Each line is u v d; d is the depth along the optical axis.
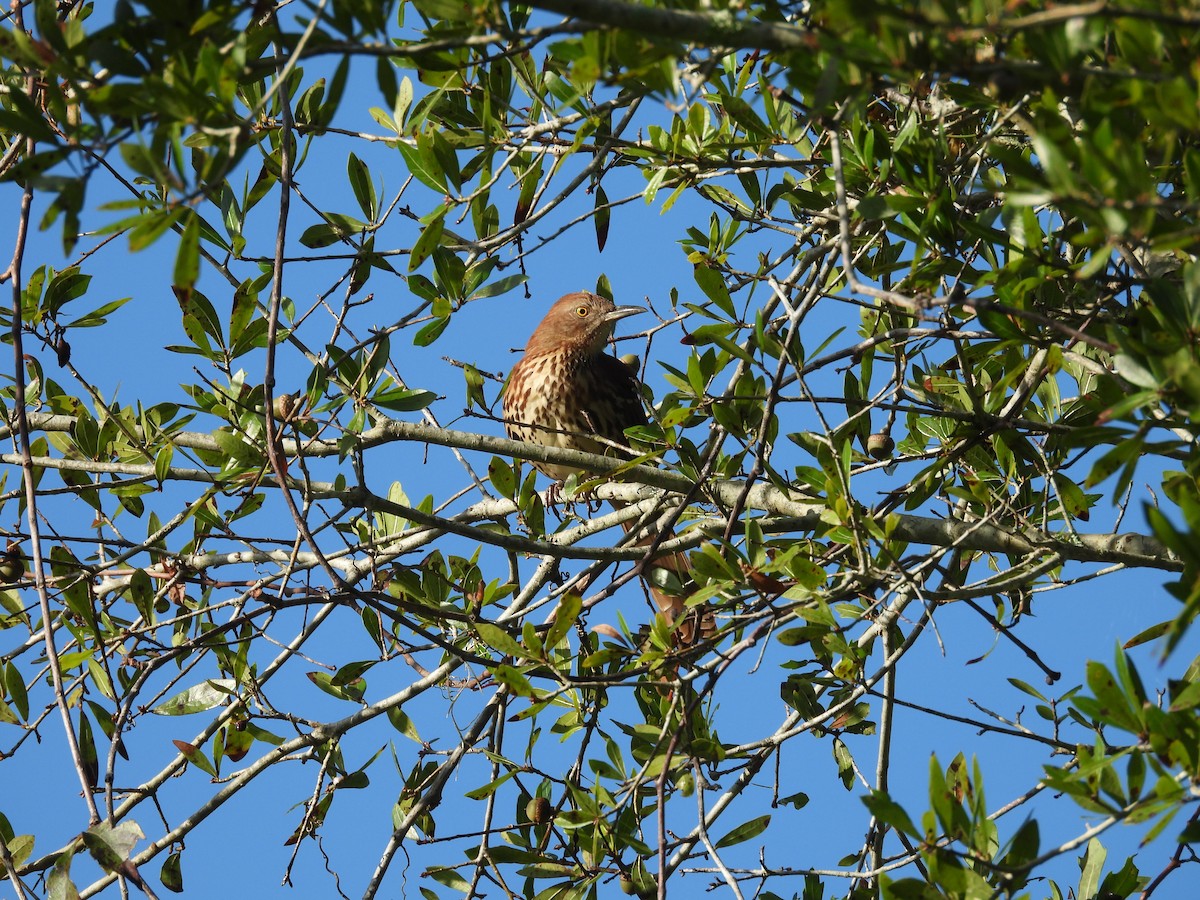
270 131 8.93
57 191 5.61
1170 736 5.82
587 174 8.90
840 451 8.62
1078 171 5.45
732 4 6.17
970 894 6.03
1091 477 5.91
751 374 8.92
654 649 8.00
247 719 9.73
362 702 10.16
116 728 8.55
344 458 8.78
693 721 9.83
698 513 9.46
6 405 10.33
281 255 7.37
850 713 9.91
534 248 9.35
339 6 5.63
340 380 9.27
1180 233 4.98
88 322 9.62
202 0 5.75
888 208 7.03
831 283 9.27
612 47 5.74
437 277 8.89
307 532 7.86
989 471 9.12
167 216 5.49
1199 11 5.04
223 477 8.87
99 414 10.16
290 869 9.84
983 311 7.44
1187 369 5.57
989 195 8.05
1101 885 8.61
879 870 7.99
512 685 7.57
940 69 5.35
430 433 9.54
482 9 5.76
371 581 10.06
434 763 10.50
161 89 5.43
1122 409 5.69
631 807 9.35
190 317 8.78
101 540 9.13
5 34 5.82
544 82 9.36
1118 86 5.25
